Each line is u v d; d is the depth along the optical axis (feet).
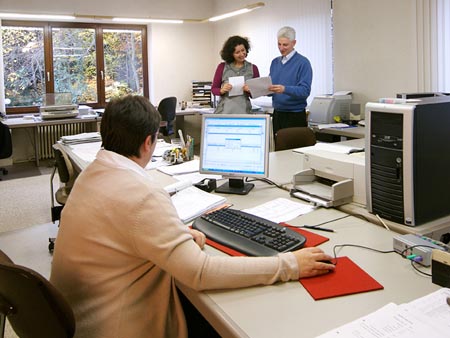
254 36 21.79
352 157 6.28
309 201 6.12
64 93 19.88
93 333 3.93
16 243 11.18
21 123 18.10
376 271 4.00
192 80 24.98
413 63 14.05
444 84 13.14
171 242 3.61
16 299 3.66
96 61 22.45
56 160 9.86
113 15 21.85
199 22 24.29
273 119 13.56
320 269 3.90
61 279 4.08
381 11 14.93
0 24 19.49
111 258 3.82
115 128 4.16
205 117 6.85
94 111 20.81
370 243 4.67
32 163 20.76
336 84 17.22
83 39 21.95
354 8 15.93
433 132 4.94
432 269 3.75
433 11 13.16
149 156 4.45
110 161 4.04
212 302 3.53
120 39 22.99
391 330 3.02
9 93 20.67
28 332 4.03
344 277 3.87
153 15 22.98
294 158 9.40
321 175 6.56
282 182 7.27
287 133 10.95
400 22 14.32
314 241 4.71
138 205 3.67
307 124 14.23
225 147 6.75
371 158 5.33
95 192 3.89
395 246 4.41
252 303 3.51
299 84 12.62
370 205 5.49
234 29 23.26
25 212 13.48
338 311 3.35
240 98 12.66
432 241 4.32
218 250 4.51
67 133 21.67
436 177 5.11
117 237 3.76
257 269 3.74
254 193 6.72
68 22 21.39
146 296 4.01
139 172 4.03
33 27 20.62
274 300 3.54
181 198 6.26
